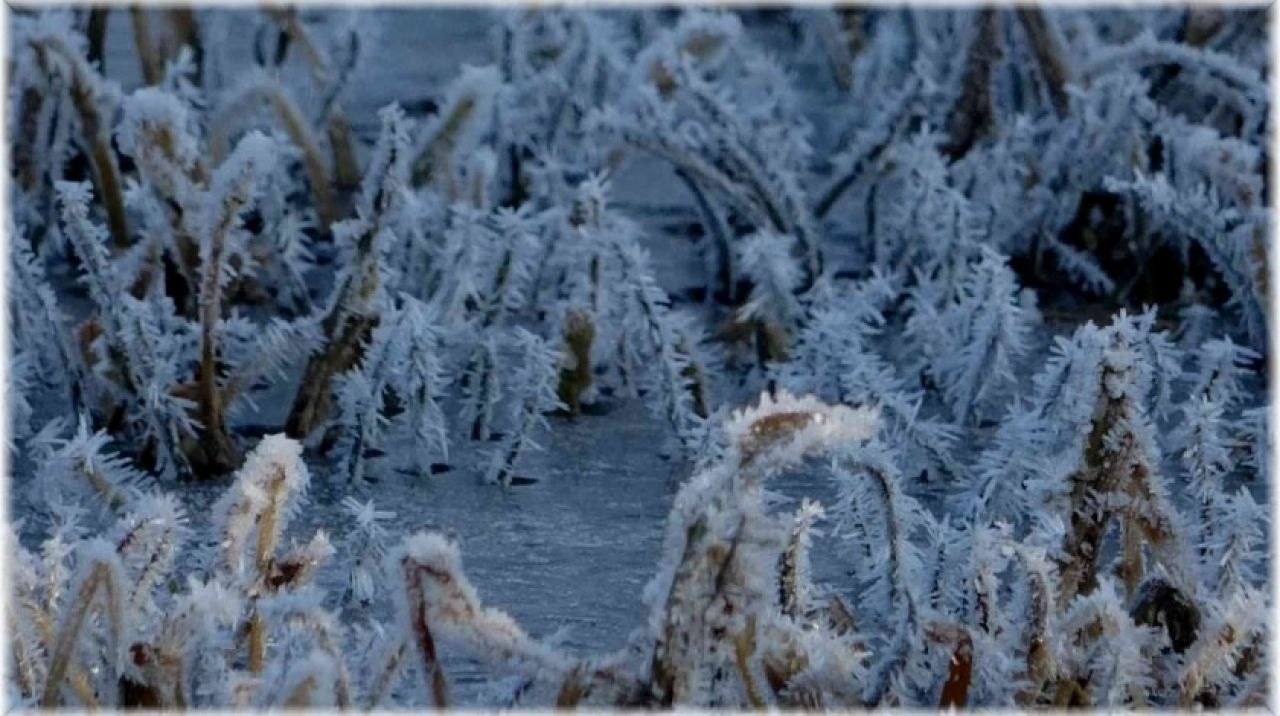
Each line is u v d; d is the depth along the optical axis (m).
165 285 7.35
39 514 5.79
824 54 12.08
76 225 6.13
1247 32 9.20
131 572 4.44
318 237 8.62
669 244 8.90
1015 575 5.17
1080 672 4.32
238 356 6.63
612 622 5.27
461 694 4.71
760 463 3.77
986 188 8.20
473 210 7.04
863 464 4.44
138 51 9.67
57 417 6.50
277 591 4.59
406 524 5.89
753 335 7.23
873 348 7.21
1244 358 7.27
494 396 6.54
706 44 8.95
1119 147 8.02
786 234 7.93
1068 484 4.80
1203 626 4.42
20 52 8.12
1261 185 7.39
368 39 9.52
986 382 6.44
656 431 6.69
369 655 4.29
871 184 8.30
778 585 4.47
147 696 4.13
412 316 6.14
